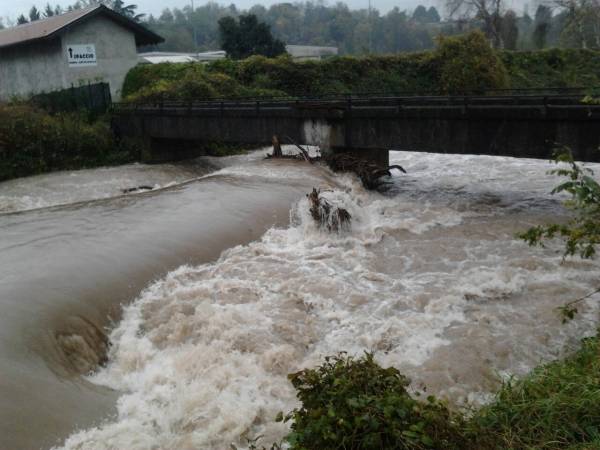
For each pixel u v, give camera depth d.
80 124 26.28
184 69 34.25
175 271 11.46
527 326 9.62
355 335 9.54
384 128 19.34
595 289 10.72
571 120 15.60
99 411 7.30
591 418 5.61
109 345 9.20
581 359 7.41
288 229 14.69
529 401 6.06
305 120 21.42
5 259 11.14
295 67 38.25
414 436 4.71
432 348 9.05
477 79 39.06
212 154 29.41
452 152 18.00
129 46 33.19
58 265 10.70
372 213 16.77
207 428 7.07
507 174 21.69
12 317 8.60
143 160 26.80
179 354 8.72
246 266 12.12
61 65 29.84
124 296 10.23
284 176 19.30
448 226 15.43
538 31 61.97
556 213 16.14
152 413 7.42
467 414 6.89
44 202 19.94
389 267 12.60
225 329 9.30
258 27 47.91
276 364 8.49
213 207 15.22
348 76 40.44
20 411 6.75
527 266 11.98
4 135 22.95
